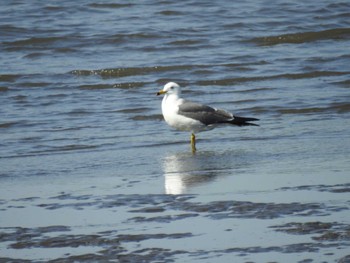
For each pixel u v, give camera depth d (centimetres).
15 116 1989
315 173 1312
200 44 2911
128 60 2709
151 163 1468
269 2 3412
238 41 2956
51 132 1814
